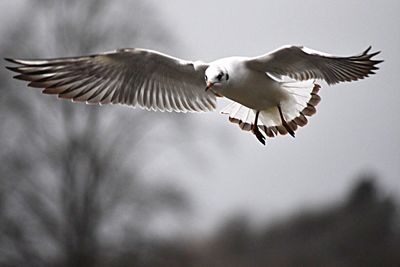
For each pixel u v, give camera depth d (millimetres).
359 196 32375
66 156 22031
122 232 22172
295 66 8250
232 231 29609
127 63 8469
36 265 21953
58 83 8234
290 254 29500
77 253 21797
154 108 8797
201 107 8953
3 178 21938
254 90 8414
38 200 21938
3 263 21922
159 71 8641
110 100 8578
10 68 8039
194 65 8508
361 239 29750
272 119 8805
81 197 22000
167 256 22781
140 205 22172
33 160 22125
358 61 7859
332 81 8234
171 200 22359
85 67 8312
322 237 30406
